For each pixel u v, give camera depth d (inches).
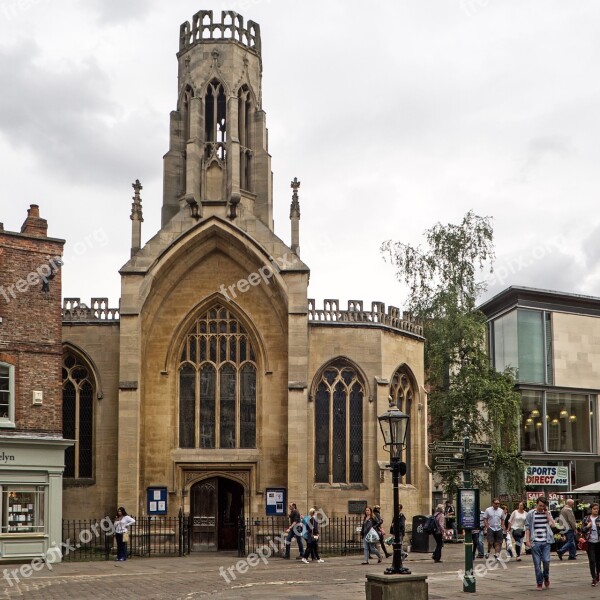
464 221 2250.2
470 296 2183.8
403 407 1943.9
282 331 1844.2
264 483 1802.4
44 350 1545.3
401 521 1588.3
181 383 1849.2
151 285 1802.4
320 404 1841.8
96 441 1802.4
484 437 2123.5
